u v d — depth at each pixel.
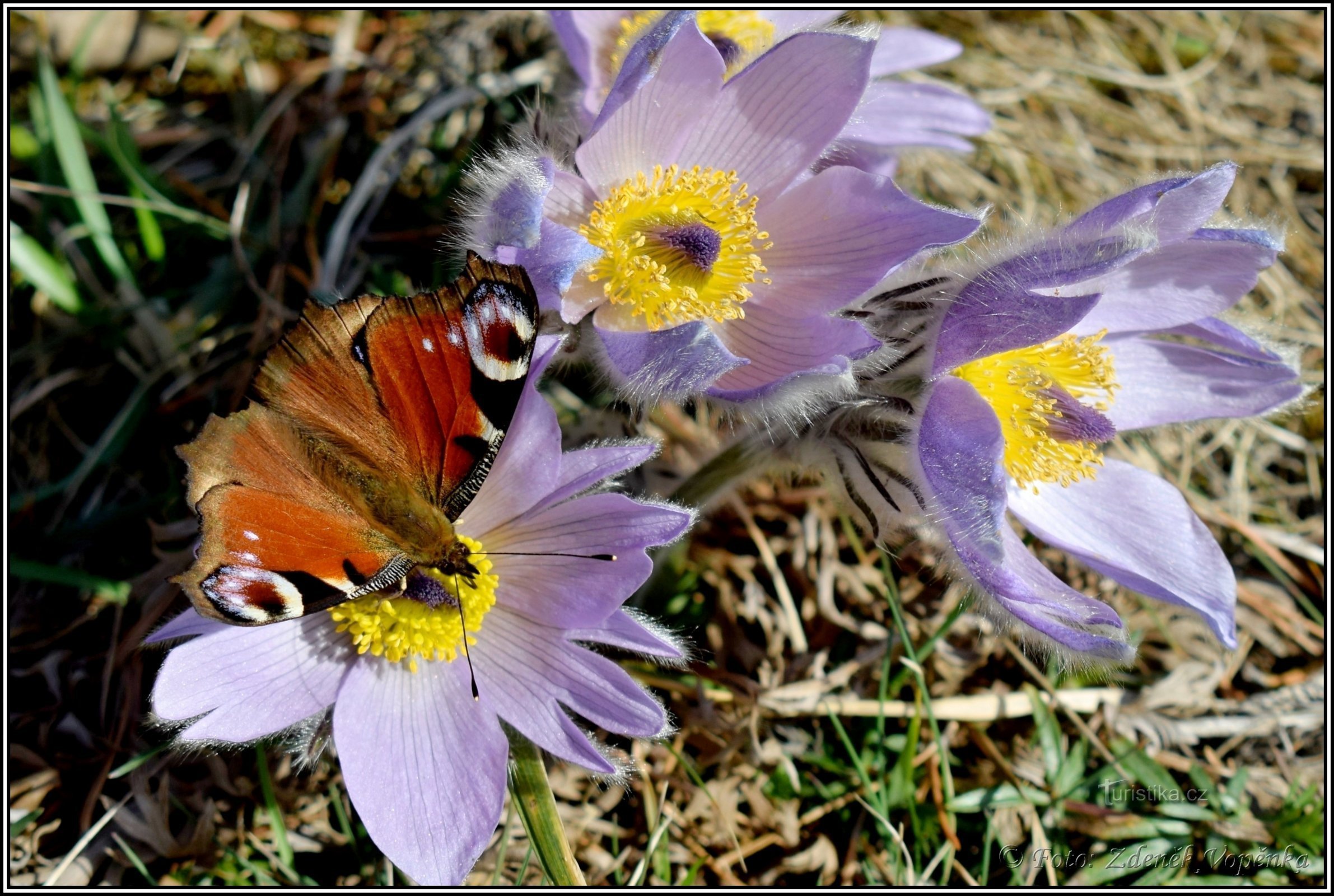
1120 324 0.38
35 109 0.43
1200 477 0.43
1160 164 0.47
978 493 0.35
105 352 0.42
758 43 0.41
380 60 0.45
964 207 0.45
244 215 0.43
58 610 0.40
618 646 0.36
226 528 0.35
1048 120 0.47
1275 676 0.41
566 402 0.42
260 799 0.39
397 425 0.36
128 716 0.39
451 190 0.43
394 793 0.36
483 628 0.37
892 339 0.37
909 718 0.40
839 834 0.39
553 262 0.36
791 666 0.40
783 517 0.42
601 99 0.39
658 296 0.37
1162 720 0.40
